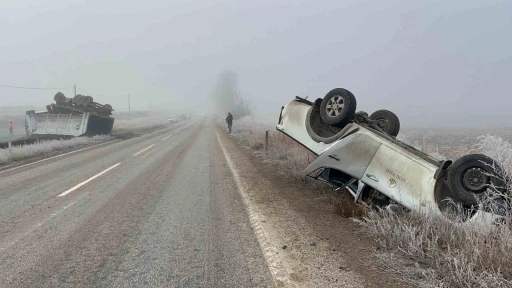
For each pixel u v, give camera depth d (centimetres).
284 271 347
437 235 392
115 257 386
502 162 476
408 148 566
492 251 336
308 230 472
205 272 346
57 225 505
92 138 2239
